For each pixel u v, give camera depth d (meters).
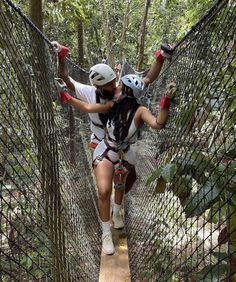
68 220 2.91
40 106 2.44
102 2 13.35
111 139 2.99
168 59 3.21
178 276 2.22
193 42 2.23
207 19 1.94
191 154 1.88
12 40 2.05
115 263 2.98
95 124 3.18
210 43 1.90
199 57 2.05
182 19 7.93
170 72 2.97
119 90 3.02
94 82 2.96
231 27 1.62
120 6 14.66
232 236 1.65
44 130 2.46
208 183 1.69
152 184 3.56
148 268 2.68
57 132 3.11
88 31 14.51
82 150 4.57
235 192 1.49
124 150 2.99
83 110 3.01
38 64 2.54
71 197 3.18
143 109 2.86
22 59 2.21
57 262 2.22
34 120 2.23
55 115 3.23
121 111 2.92
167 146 2.69
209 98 1.83
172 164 1.94
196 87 2.06
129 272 2.88
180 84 2.51
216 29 1.83
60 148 3.16
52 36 9.19
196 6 5.04
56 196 2.55
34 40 2.52
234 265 1.66
